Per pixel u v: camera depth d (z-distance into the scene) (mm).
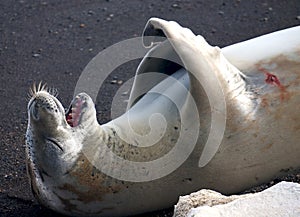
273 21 17641
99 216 9930
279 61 10219
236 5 18484
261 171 10211
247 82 10023
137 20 17922
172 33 9430
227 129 9672
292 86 10062
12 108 14109
